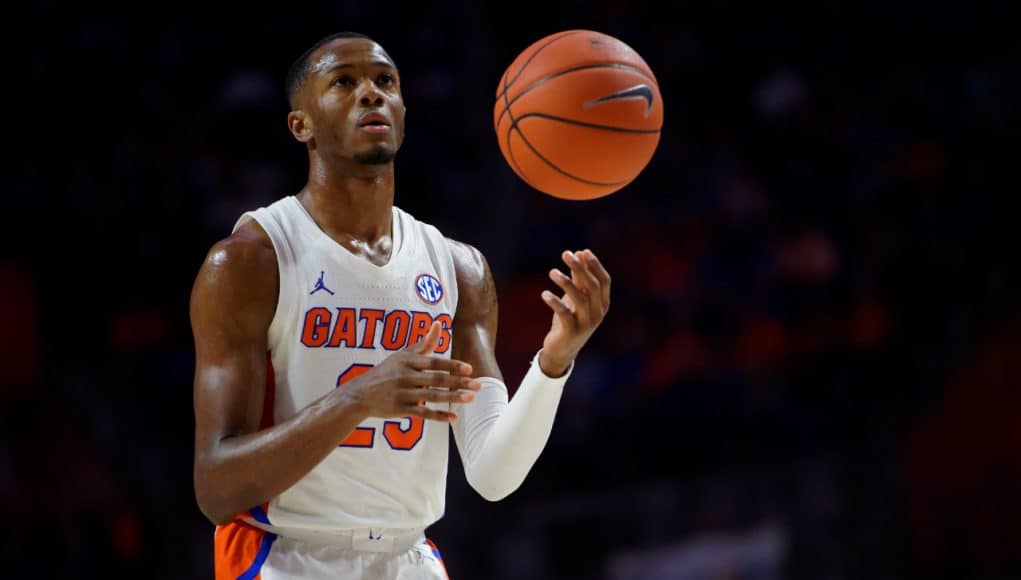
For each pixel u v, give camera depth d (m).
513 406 11.95
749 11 44.22
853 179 41.09
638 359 35.97
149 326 34.50
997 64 43.75
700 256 38.50
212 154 37.19
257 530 11.72
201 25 38.88
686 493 33.81
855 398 36.16
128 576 31.22
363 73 11.99
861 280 38.38
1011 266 38.69
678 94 42.66
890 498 34.97
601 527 33.34
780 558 33.88
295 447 10.40
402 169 36.81
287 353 11.66
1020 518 35.25
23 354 33.16
